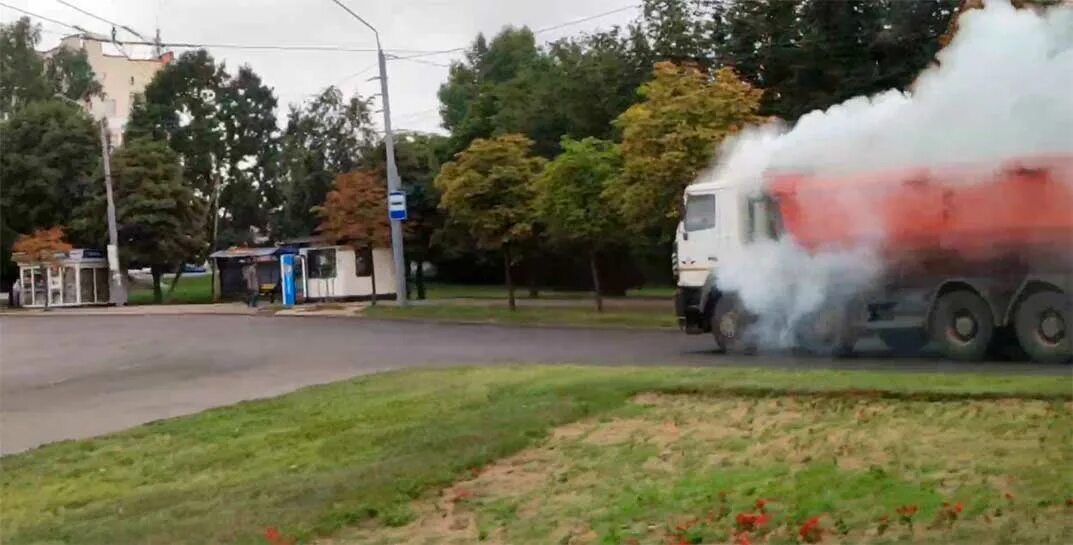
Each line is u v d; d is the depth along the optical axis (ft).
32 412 55.88
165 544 26.78
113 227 170.30
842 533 21.58
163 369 73.92
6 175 199.52
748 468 28.09
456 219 115.14
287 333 100.83
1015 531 20.56
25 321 137.39
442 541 24.99
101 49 346.33
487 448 32.94
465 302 133.49
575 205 98.73
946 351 52.80
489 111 163.32
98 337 105.81
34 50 253.85
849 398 35.78
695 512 24.39
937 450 28.07
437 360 68.74
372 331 99.25
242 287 180.65
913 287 53.67
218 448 40.22
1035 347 50.01
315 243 155.94
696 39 123.13
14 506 34.60
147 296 201.57
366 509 27.81
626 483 28.09
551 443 33.68
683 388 39.14
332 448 37.40
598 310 105.09
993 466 25.86
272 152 234.38
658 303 117.08
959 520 21.70
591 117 138.10
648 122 84.12
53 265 172.65
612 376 43.93
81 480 37.52
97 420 51.96
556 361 62.95
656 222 87.30
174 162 191.01
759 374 42.24
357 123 204.23
